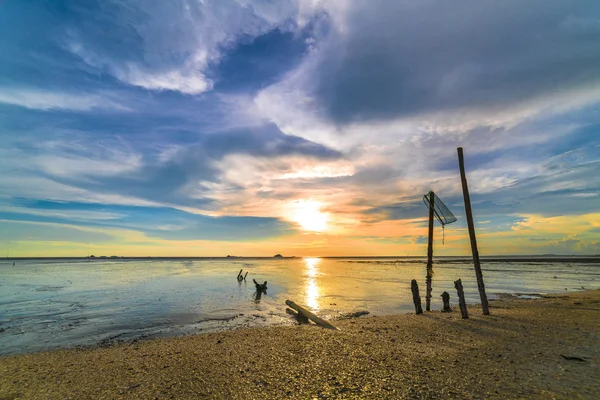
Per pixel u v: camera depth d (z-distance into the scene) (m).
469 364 8.09
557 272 62.09
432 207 18.70
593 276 50.88
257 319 18.45
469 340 10.78
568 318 14.29
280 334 12.80
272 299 26.98
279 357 9.38
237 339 12.14
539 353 8.86
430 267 18.67
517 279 45.59
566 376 7.04
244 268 94.38
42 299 27.06
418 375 7.39
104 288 36.09
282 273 67.38
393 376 7.38
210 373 8.11
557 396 6.02
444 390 6.45
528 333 11.47
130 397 6.78
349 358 9.01
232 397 6.59
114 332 15.45
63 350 12.15
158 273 68.12
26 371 8.88
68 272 71.56
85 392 7.16
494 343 10.20
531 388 6.41
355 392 6.56
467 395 6.17
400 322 14.75
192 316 19.39
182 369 8.52
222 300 26.56
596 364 7.80
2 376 8.45
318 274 63.06
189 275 61.06
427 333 12.12
